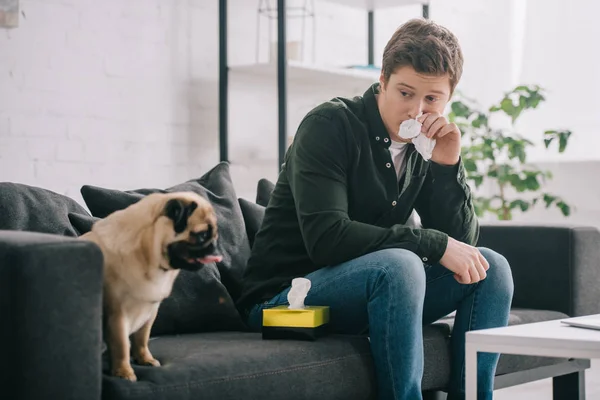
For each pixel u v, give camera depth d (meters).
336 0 4.08
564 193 4.47
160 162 3.58
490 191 4.77
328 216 1.95
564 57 4.54
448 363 2.09
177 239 1.48
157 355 1.68
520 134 4.69
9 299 1.32
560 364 2.48
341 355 1.80
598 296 2.62
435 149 2.16
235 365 1.62
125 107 3.45
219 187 2.42
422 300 1.85
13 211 1.93
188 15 3.68
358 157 2.07
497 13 4.79
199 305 2.06
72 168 3.27
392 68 2.03
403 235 1.93
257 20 3.96
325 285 1.95
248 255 2.33
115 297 1.48
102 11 3.36
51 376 1.34
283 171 2.20
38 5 3.16
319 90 4.18
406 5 4.18
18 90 3.11
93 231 1.54
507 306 2.08
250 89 3.90
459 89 4.79
